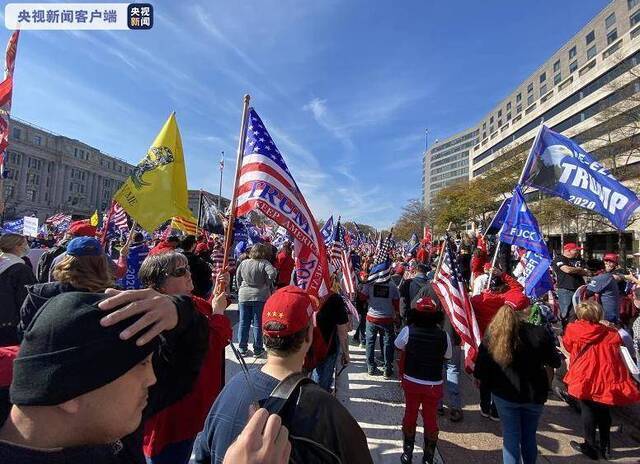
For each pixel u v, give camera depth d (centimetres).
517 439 338
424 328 398
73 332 86
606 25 5075
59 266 255
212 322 271
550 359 336
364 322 817
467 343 464
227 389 192
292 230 353
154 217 475
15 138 7644
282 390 171
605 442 415
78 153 9062
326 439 157
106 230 571
